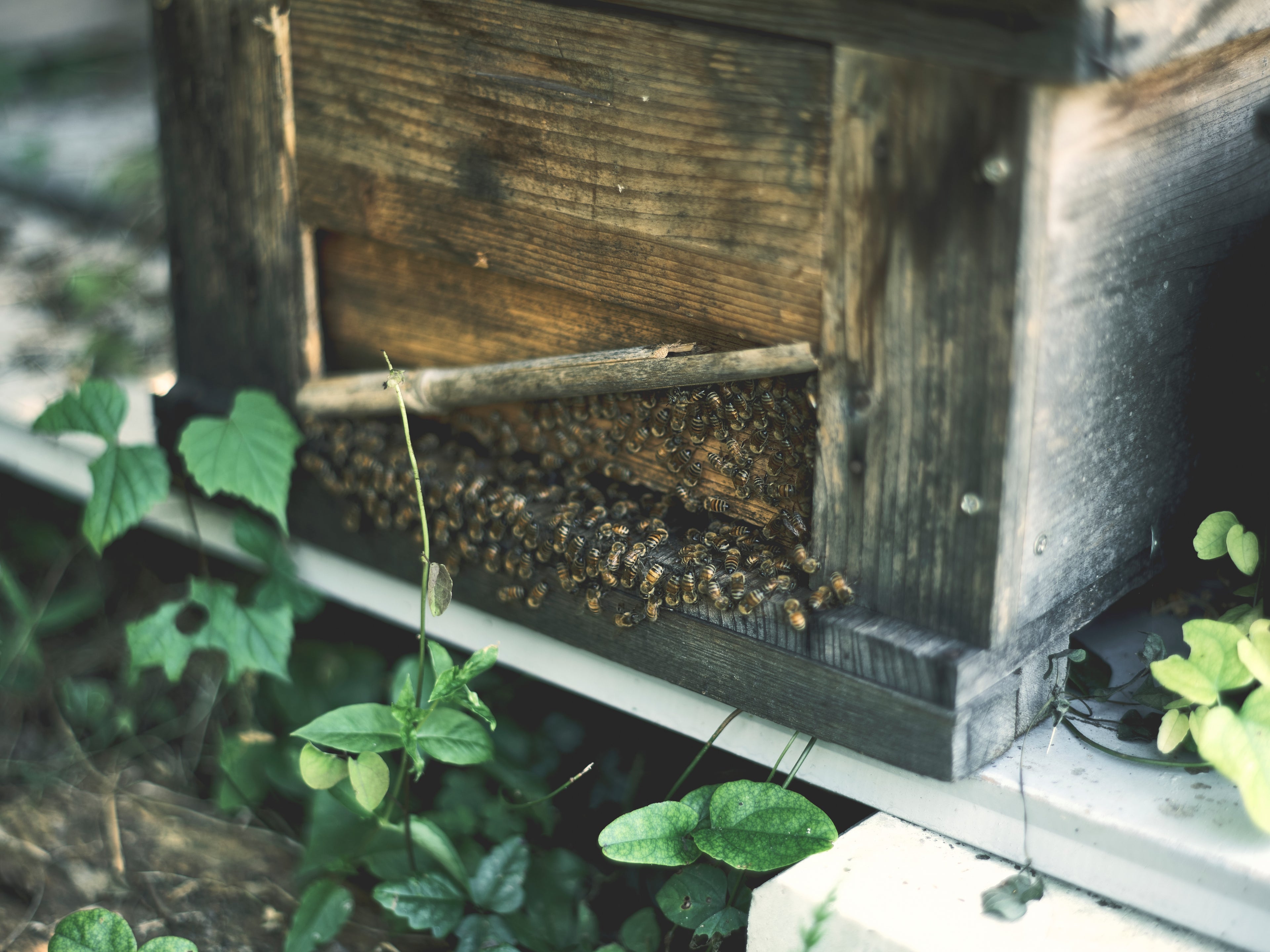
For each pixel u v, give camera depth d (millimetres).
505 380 1118
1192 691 1013
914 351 1003
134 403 1323
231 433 1153
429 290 1155
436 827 1143
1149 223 1023
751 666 1069
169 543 1384
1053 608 1049
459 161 1106
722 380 1057
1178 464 1100
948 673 1011
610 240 1074
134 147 1734
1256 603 1085
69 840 1213
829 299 1019
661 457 1105
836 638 1039
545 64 1064
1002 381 986
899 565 1031
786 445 1063
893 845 1057
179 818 1229
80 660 1331
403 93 1112
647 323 1085
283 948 1153
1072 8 940
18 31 1976
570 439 1130
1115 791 1034
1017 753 1056
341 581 1225
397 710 1073
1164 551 1112
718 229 1042
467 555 1145
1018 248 970
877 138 990
